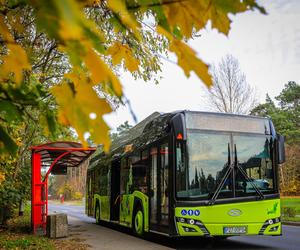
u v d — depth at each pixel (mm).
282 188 48719
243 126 10359
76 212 35969
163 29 1152
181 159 9680
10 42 1182
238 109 31516
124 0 1100
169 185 9711
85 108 974
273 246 11195
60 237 11852
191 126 9953
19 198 13336
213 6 1128
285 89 77375
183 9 1140
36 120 1311
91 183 20734
